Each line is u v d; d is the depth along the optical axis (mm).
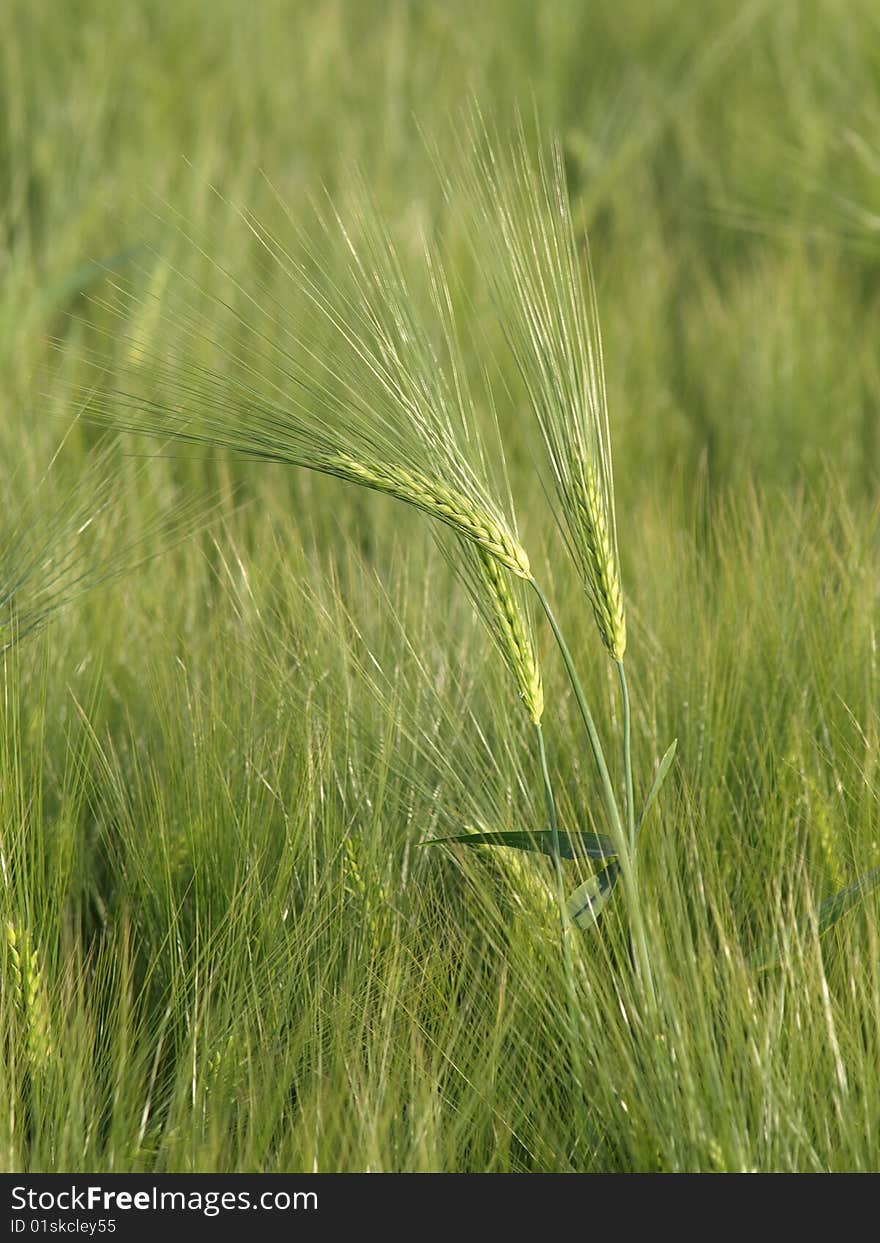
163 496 2379
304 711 2160
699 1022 2000
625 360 2881
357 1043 2043
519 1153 2049
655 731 2176
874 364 2898
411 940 2094
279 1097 2023
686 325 3117
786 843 2127
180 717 2182
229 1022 2059
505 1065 2053
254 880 2100
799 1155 1999
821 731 2203
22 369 2518
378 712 2154
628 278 3209
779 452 2645
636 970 2016
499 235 2039
